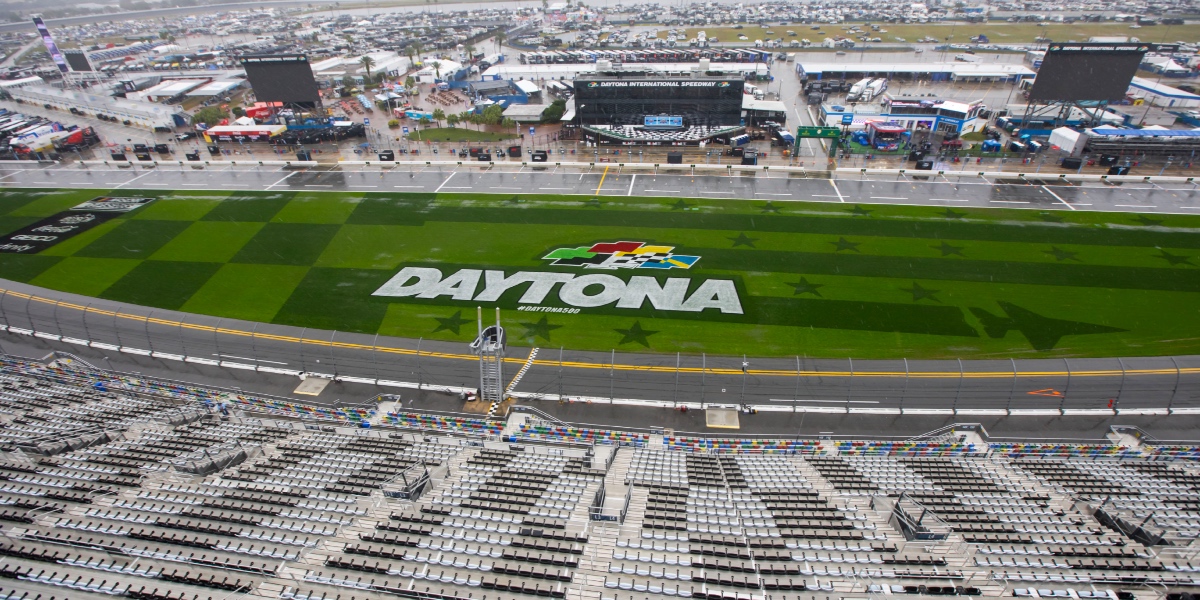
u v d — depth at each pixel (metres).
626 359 40.22
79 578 19.44
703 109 87.88
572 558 20.89
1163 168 71.44
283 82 88.50
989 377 37.62
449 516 23.53
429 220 62.44
